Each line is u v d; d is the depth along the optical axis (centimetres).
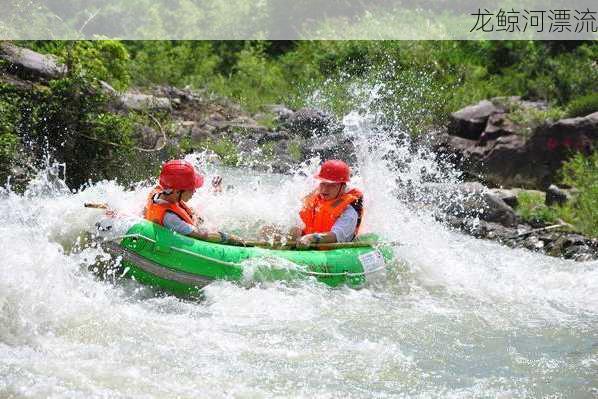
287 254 1532
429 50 4184
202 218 1711
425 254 1764
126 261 1422
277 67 4584
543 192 2872
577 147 2909
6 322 1226
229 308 1401
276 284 1499
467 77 3969
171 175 1477
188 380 1122
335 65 4309
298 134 3516
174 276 1434
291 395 1105
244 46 4938
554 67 3862
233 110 3828
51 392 1043
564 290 1755
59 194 2055
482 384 1190
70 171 2211
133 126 2531
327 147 3269
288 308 1424
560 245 2189
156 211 1470
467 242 2192
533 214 2491
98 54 2612
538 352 1338
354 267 1581
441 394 1145
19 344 1179
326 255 1566
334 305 1477
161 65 4162
